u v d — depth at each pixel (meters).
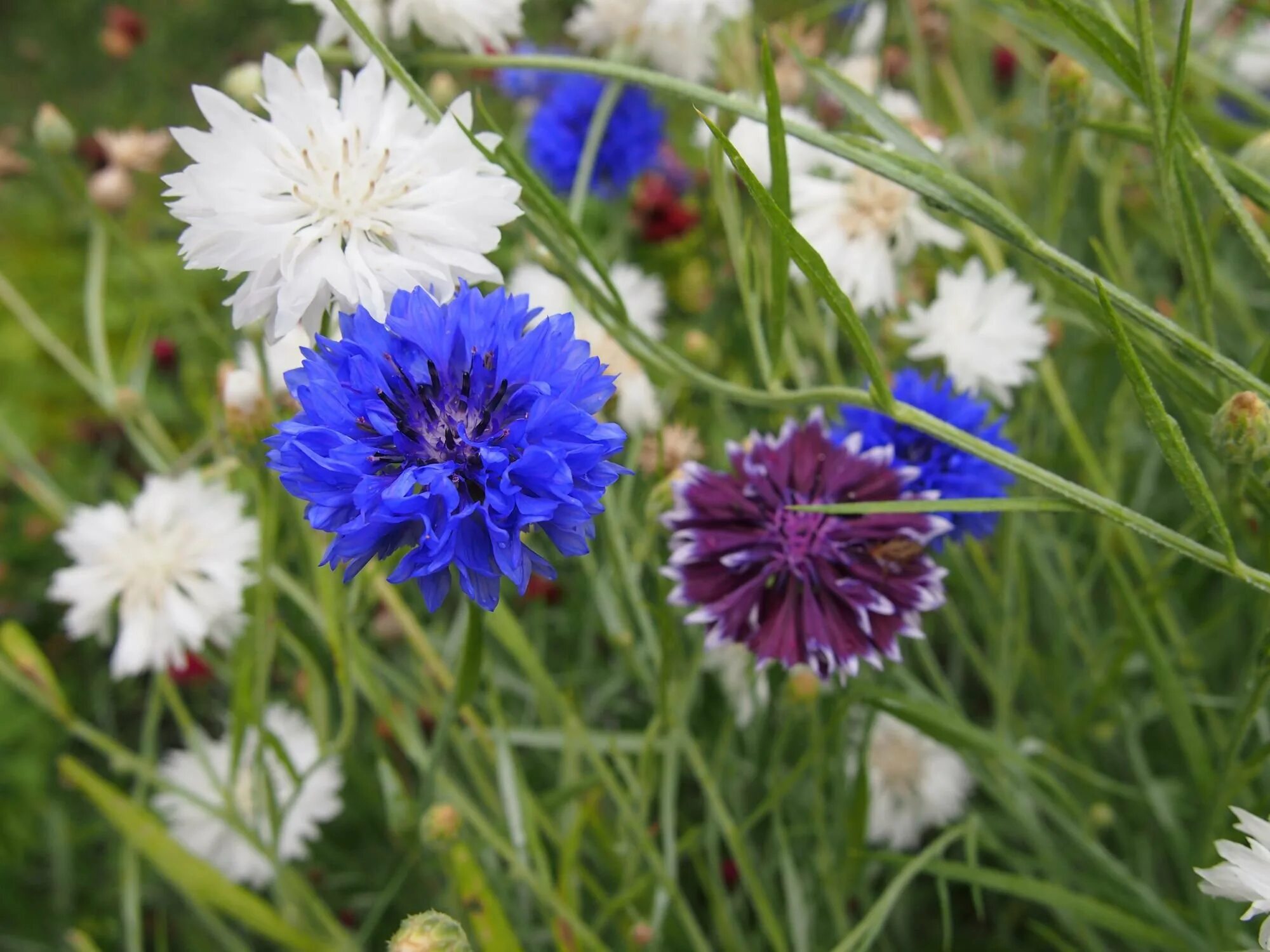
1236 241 0.35
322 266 0.19
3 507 0.45
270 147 0.20
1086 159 0.31
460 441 0.17
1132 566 0.31
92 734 0.27
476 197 0.20
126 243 0.32
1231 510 0.19
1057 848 0.29
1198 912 0.24
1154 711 0.27
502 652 0.32
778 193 0.20
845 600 0.20
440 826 0.22
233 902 0.25
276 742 0.25
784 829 0.26
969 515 0.23
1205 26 0.36
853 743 0.28
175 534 0.29
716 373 0.33
